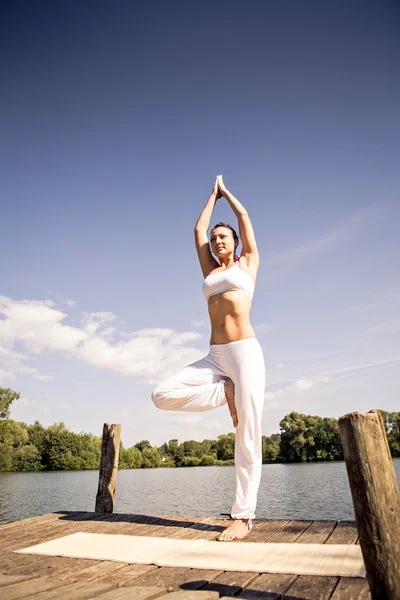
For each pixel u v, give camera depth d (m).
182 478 44.44
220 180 4.11
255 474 3.25
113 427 5.01
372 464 1.74
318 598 1.93
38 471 58.34
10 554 2.96
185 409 3.52
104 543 3.11
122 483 39.47
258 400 3.24
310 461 64.50
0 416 58.91
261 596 2.01
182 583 2.25
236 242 3.88
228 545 2.90
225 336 3.38
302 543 2.81
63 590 2.11
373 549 1.67
